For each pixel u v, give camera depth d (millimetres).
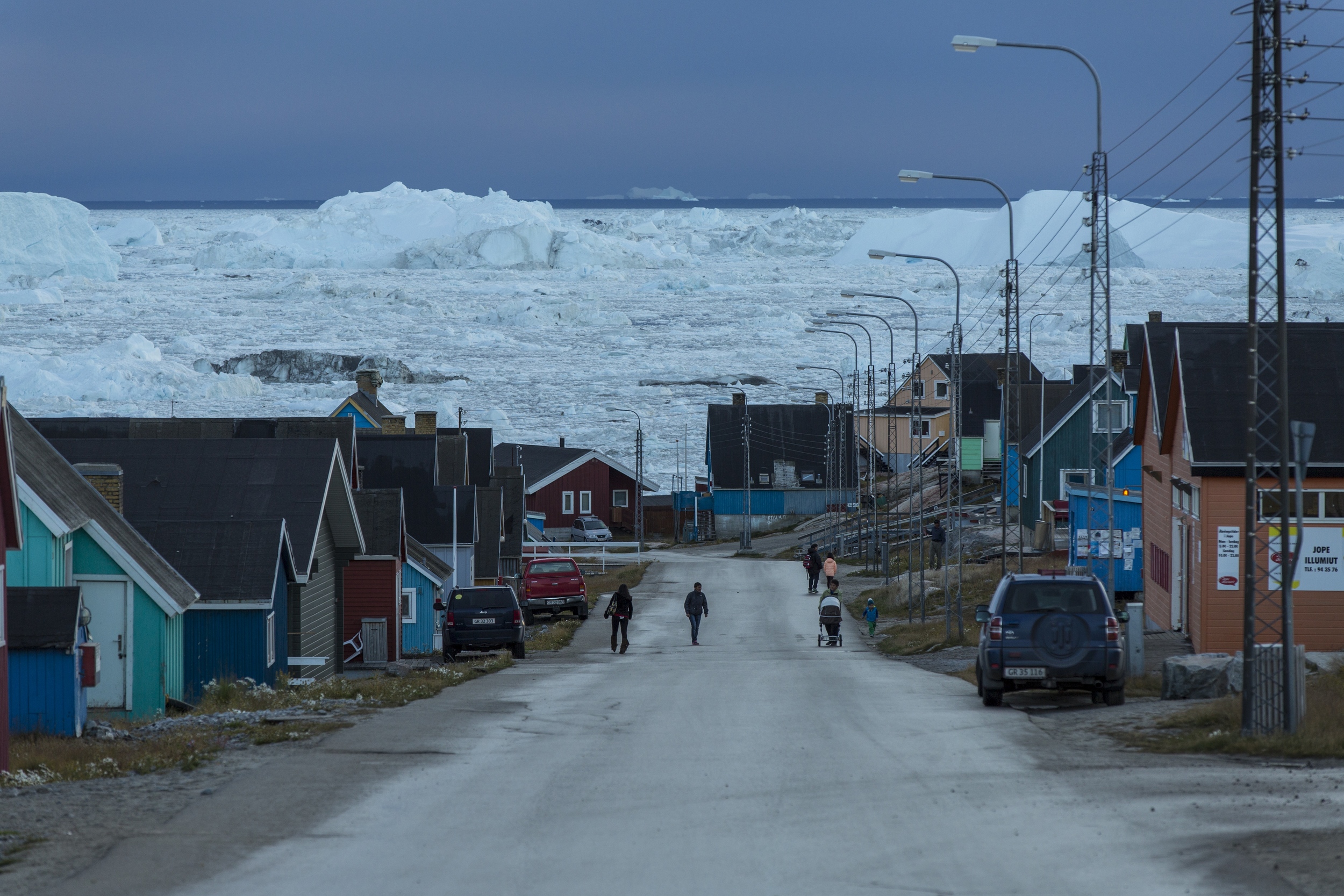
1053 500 164250
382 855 26641
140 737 52281
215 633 71500
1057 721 47875
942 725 47344
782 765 37625
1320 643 76812
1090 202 84250
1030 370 199625
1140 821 28688
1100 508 117812
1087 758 38312
